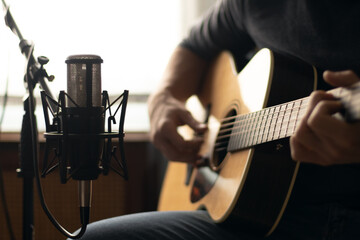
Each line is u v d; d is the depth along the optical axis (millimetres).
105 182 1871
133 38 2027
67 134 641
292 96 866
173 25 2051
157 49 2047
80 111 661
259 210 854
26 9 1892
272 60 905
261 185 849
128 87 2037
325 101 570
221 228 904
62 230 665
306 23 894
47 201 1790
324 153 603
